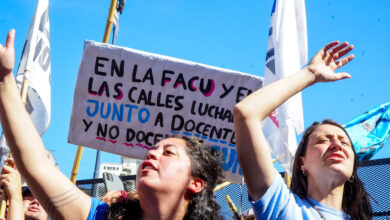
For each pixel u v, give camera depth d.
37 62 4.36
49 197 2.53
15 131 2.55
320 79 2.78
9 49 2.58
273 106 2.70
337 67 2.83
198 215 2.67
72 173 4.63
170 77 4.43
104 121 4.40
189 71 4.44
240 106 2.69
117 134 4.38
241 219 4.70
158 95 4.41
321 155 3.02
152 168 2.65
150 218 2.63
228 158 4.38
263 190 2.67
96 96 4.42
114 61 4.43
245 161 2.65
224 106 4.41
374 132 5.65
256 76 4.43
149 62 4.43
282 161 4.11
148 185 2.58
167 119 4.39
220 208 2.83
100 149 4.37
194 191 2.70
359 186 3.20
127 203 2.66
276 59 4.35
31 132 2.59
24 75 4.00
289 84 2.75
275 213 2.64
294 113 4.11
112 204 2.66
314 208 2.86
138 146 4.37
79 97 4.42
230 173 4.37
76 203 2.57
